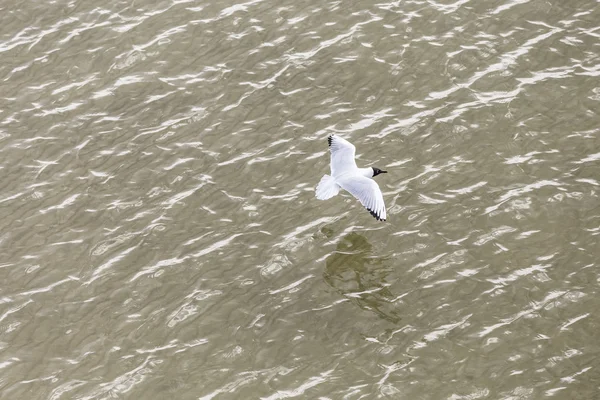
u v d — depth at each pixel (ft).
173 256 78.95
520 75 92.79
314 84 94.22
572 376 66.33
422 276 75.41
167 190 84.99
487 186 82.33
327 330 71.72
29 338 73.00
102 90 96.22
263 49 98.84
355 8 102.53
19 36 103.40
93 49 100.78
